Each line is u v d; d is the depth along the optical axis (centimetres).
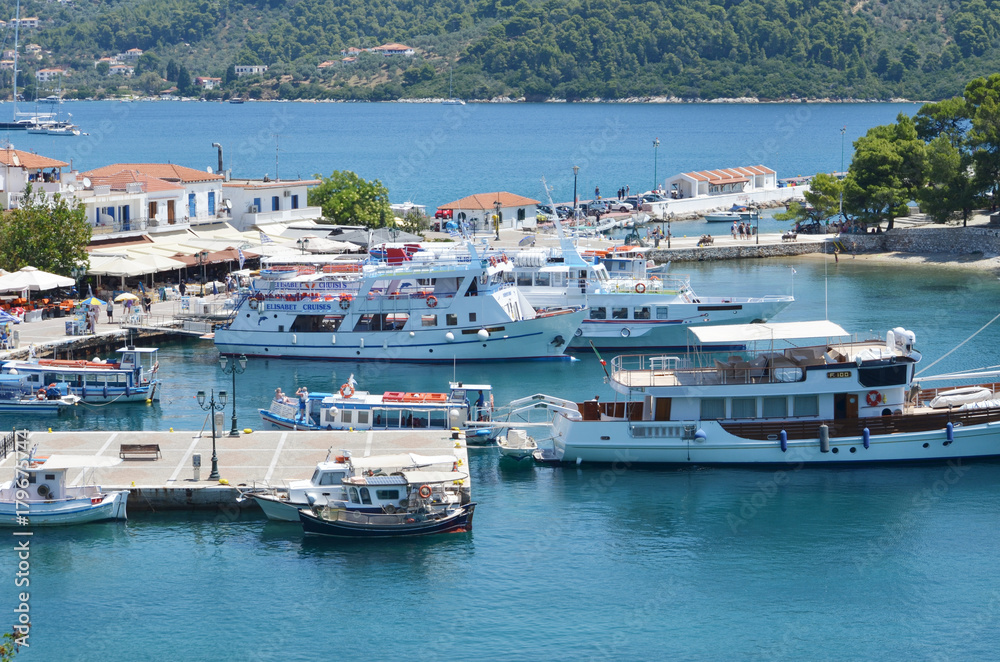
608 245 14088
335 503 5816
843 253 14988
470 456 7062
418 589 5269
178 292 11200
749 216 17912
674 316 9869
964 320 10475
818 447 6694
